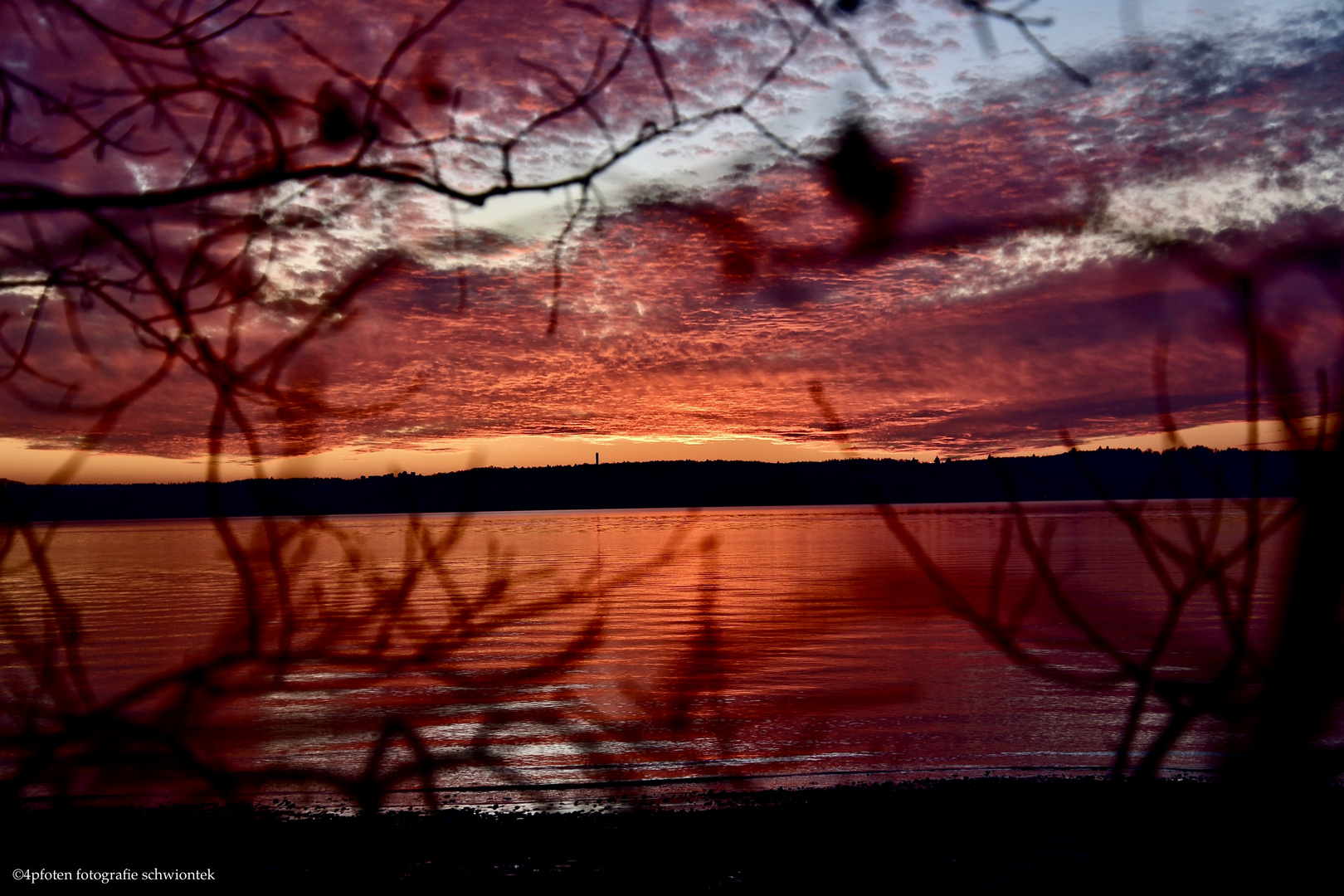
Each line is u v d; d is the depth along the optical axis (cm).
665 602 2642
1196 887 102
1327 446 100
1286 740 103
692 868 584
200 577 3634
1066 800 780
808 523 11381
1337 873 434
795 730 1100
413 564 130
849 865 603
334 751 903
